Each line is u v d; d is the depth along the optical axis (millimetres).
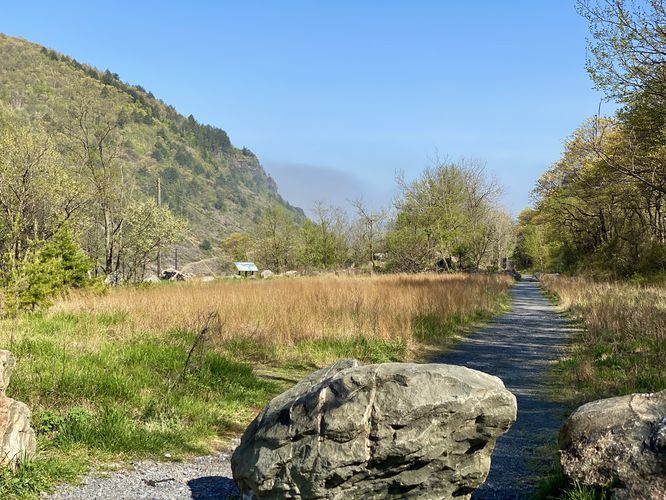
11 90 148000
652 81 21141
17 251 19984
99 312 15672
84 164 31906
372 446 4738
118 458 6770
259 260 66938
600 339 14664
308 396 5078
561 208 50531
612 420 4973
